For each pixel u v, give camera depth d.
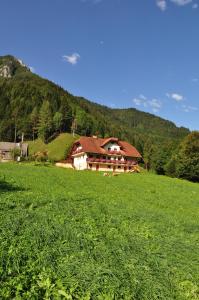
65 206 21.47
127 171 82.94
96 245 13.80
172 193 41.53
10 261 10.84
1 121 198.25
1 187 28.05
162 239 16.47
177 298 10.45
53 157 120.94
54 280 10.25
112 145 85.38
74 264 11.26
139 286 10.44
